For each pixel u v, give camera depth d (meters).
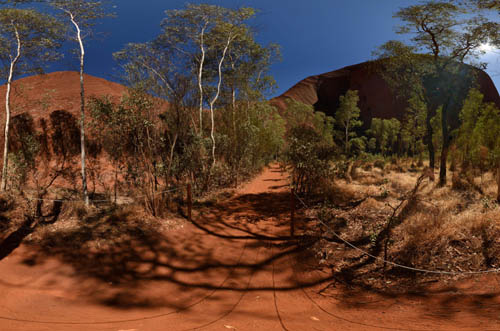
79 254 6.03
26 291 4.50
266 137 24.61
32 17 10.87
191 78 11.95
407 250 5.58
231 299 4.56
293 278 5.45
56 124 15.27
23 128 14.95
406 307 3.74
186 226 8.38
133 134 9.02
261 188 15.84
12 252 5.90
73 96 17.64
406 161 28.81
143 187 9.33
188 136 12.76
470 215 6.23
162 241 7.14
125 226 7.58
